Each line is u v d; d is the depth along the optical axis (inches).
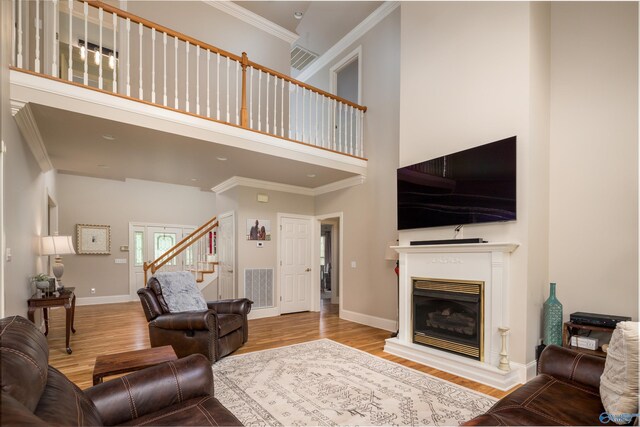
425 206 160.7
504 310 128.0
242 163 200.5
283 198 259.9
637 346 59.2
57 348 163.0
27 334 51.3
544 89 139.3
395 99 210.7
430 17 167.9
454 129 153.9
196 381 69.4
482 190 138.1
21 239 136.8
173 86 203.3
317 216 270.2
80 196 299.6
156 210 336.8
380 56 225.0
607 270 125.5
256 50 242.2
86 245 298.0
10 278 118.0
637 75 122.6
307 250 270.7
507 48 137.4
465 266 140.0
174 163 201.2
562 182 137.8
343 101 222.7
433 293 149.7
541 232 134.7
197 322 134.7
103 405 58.5
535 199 131.3
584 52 135.6
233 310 166.9
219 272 266.8
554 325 127.0
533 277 128.6
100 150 174.9
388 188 210.8
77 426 43.1
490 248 130.3
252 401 106.5
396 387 118.0
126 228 319.0
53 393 47.1
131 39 193.2
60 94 125.3
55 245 172.1
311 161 201.5
